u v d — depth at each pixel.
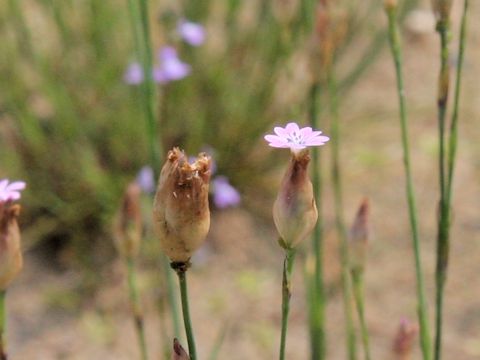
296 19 0.47
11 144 0.51
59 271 0.49
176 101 0.50
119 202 0.49
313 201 0.21
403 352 0.26
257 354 0.44
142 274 0.47
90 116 0.50
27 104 0.51
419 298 0.26
